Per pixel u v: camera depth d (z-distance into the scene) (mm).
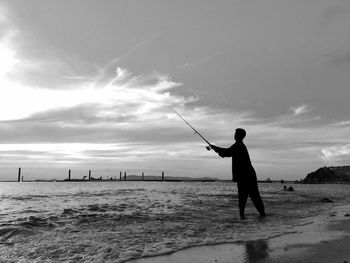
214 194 20500
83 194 21469
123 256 4492
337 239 5480
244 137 8977
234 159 8797
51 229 6695
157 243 5297
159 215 8906
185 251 4746
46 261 4332
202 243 5254
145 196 18531
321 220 8008
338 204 13219
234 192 24578
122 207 11141
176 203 12922
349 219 8180
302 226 6996
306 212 9922
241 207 8648
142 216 8641
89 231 6480
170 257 4418
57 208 11414
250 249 4820
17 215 9148
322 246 4922
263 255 4445
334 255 4371
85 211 9945
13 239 5684
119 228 6816
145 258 4387
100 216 8578
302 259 4199
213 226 7012
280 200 14859
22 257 4543
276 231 6355
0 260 4391
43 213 9578
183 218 8367
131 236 5930
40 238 5770
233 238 5652
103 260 4312
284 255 4414
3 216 8922
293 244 5105
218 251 4723
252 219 8227
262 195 19016
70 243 5344
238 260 4227
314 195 20172
